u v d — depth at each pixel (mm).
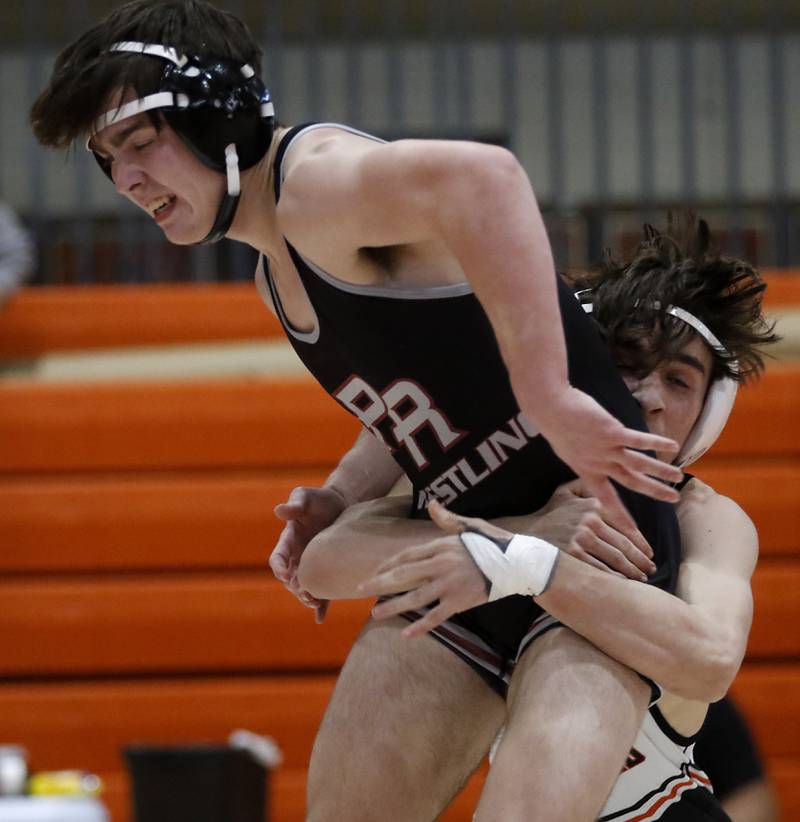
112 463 11953
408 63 17188
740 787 6918
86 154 15617
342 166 4609
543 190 17312
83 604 11305
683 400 5539
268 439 11891
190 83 4789
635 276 5629
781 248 15461
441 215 4387
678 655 4766
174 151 4855
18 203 17203
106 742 11016
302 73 17000
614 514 4504
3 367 13242
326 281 4961
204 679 11297
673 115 17344
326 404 11883
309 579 5531
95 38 4867
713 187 17297
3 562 11562
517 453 5152
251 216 5082
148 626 11281
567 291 5211
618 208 17078
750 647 11086
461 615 5633
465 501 5324
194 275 16047
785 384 11781
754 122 17250
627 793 5520
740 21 17484
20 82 17000
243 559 11492
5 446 11969
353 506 5840
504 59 16344
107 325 13258
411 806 5547
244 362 13047
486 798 4789
